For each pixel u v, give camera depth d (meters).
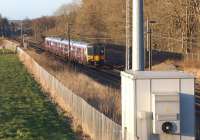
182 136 18.97
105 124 26.97
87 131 33.56
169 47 112.50
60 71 76.81
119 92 49.94
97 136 29.66
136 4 19.72
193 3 108.00
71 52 108.31
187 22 108.25
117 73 80.50
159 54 97.19
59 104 49.69
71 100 42.12
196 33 107.06
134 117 18.73
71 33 160.50
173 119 18.41
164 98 18.33
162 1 114.88
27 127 38.03
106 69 89.88
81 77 66.44
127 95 19.89
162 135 18.62
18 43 187.25
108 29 144.62
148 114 18.61
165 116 18.36
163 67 80.31
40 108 48.50
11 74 89.19
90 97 46.62
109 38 139.62
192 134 18.98
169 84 18.78
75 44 105.62
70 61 108.06
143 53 19.84
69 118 41.50
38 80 75.88
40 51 148.38
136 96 18.72
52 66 89.00
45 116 43.47
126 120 20.22
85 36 156.50
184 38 102.12
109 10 147.75
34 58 104.81
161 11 113.94
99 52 96.50
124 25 134.12
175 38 109.44
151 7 116.00
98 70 86.50
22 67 104.94
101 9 160.25
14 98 57.00
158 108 18.38
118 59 103.75
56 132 35.62
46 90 62.19
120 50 117.56
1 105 51.22
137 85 18.70
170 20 112.62
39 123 39.84
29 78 81.88
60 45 123.38
